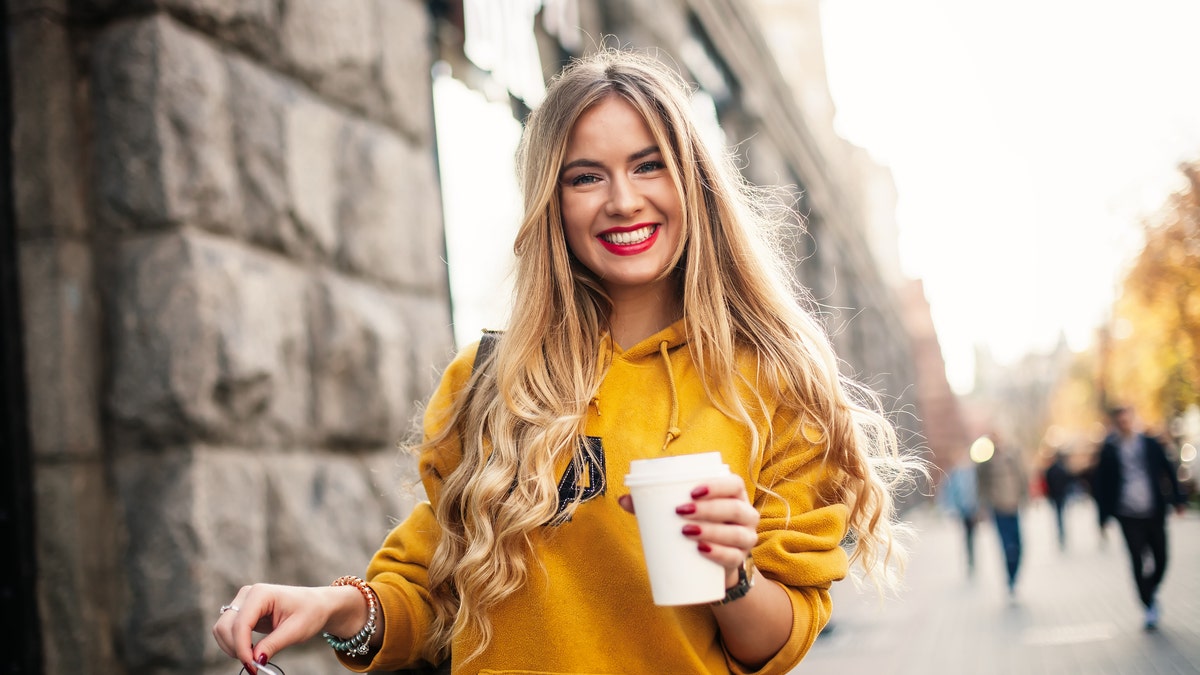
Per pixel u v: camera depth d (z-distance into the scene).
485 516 1.64
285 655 3.76
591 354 1.73
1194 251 24.66
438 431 1.83
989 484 12.65
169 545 3.31
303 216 3.94
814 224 23.22
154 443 3.38
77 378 3.34
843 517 1.65
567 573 1.59
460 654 1.63
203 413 3.39
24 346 3.33
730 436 1.64
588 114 1.74
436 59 5.72
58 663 3.23
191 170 3.47
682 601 1.35
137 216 3.42
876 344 33.59
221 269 3.49
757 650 1.52
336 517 3.94
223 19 3.68
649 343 1.72
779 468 1.65
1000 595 12.71
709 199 1.78
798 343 1.71
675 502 1.34
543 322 1.75
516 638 1.60
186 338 3.37
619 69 1.79
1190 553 16.53
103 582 3.34
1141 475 8.86
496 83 6.47
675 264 1.79
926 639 9.09
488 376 1.80
